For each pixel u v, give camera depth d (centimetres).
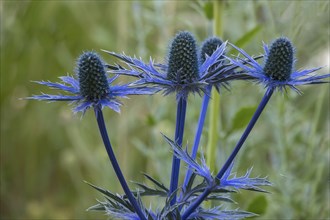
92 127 151
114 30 166
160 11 124
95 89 70
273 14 104
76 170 154
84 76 70
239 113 95
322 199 111
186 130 123
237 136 99
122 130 133
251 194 115
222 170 70
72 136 150
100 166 137
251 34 93
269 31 107
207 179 69
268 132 126
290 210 109
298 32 102
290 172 113
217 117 93
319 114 109
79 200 158
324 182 112
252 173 114
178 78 70
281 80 70
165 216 70
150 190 73
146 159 150
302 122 120
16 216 165
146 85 72
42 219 162
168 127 129
